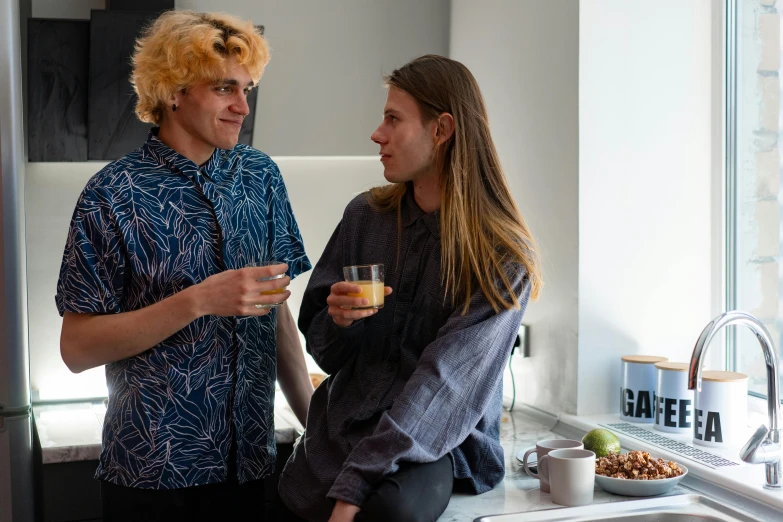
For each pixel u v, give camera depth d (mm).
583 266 2076
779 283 2039
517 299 1519
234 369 1679
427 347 1504
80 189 2477
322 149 2562
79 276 1569
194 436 1635
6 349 1928
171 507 1623
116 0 2232
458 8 2600
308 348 1691
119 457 1621
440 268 1583
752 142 2098
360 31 2543
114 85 2166
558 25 2113
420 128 1574
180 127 1670
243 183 1756
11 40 1914
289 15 2467
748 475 1579
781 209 2021
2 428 1935
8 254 1921
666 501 1549
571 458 1531
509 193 1631
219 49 1614
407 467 1429
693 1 2131
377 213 1697
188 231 1638
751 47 2088
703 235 2172
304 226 2734
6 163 1916
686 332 2170
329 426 1619
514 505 1529
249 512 1742
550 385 2215
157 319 1517
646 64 2100
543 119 2189
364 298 1480
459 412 1477
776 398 1512
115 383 1646
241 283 1498
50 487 1914
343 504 1389
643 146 2107
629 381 2033
